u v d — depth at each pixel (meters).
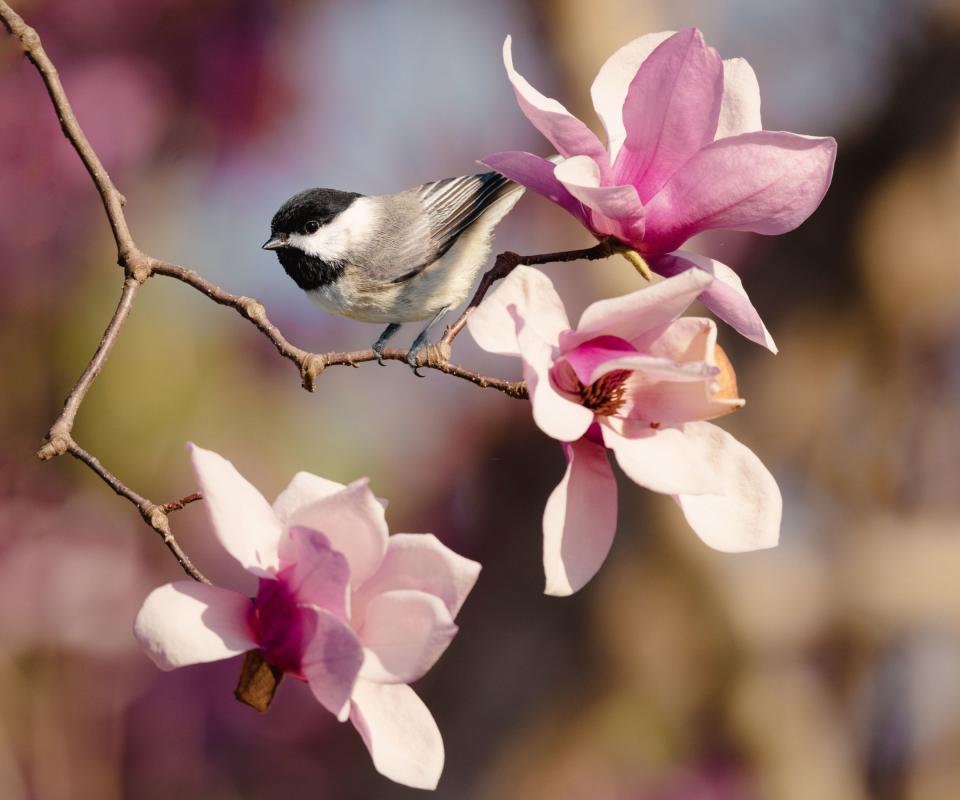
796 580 12.94
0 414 11.11
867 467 13.35
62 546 12.12
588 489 3.59
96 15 12.13
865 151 13.06
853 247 12.97
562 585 3.48
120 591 12.23
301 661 3.44
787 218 3.92
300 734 13.40
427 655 3.38
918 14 12.91
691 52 3.84
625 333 3.59
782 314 13.16
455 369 4.38
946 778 13.77
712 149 3.90
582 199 3.88
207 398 10.96
